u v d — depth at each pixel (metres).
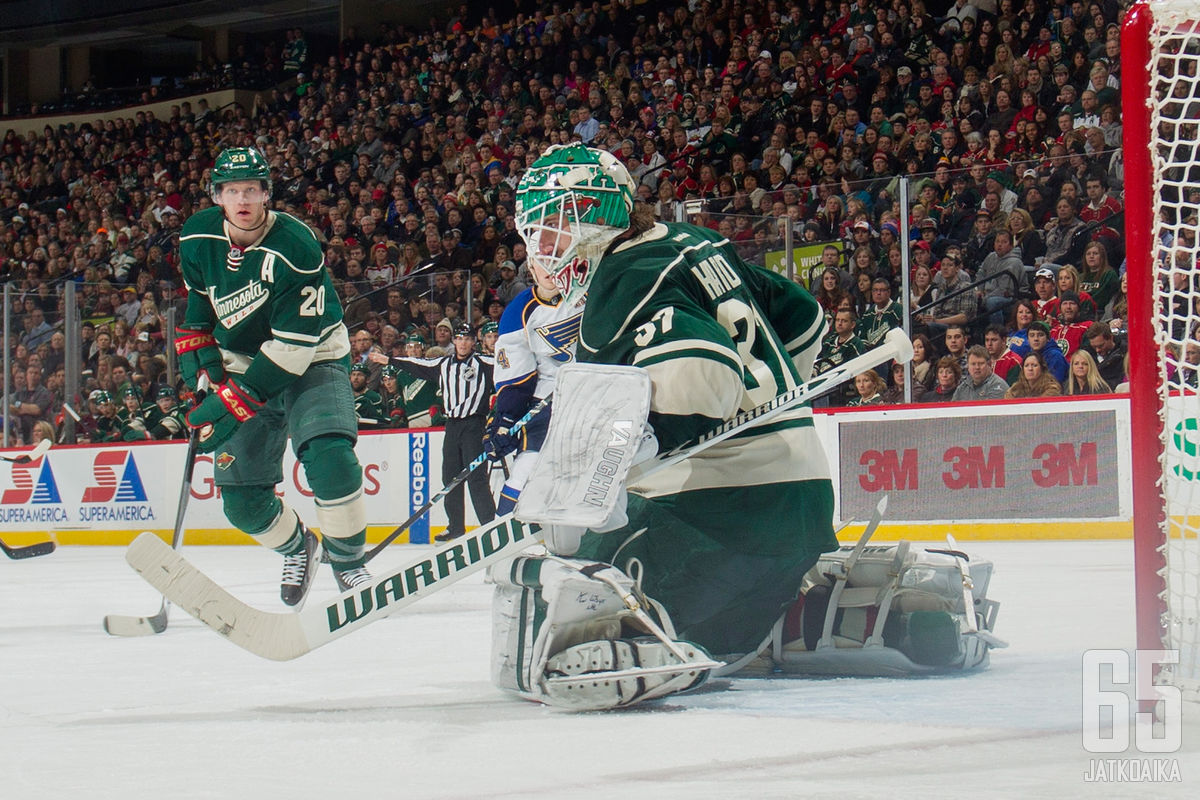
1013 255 16.44
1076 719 3.86
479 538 4.23
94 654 6.34
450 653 6.03
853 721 3.87
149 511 21.03
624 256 4.59
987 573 5.29
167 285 21.72
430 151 30.55
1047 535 15.51
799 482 4.79
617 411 4.09
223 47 45.34
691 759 3.33
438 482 18.91
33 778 3.25
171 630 7.52
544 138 29.27
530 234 4.72
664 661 4.12
